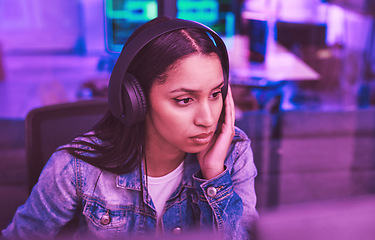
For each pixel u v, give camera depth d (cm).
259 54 407
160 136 79
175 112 68
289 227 29
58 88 463
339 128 386
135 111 69
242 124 360
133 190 87
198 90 66
